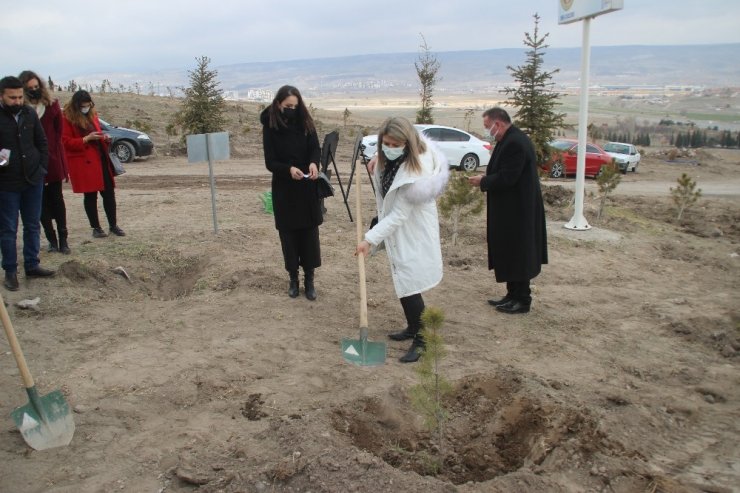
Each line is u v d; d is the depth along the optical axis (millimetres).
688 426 3852
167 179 14445
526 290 5699
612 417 3768
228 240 7629
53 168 6387
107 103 29812
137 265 6574
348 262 7164
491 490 2898
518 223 5379
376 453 3436
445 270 7137
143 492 2916
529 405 3846
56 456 3207
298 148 5395
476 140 19984
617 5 8141
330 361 4496
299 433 3229
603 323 5676
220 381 4102
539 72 12055
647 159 30359
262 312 5410
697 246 9375
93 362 4348
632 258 8289
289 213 5488
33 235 5746
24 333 4777
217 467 3023
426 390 3395
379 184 4535
